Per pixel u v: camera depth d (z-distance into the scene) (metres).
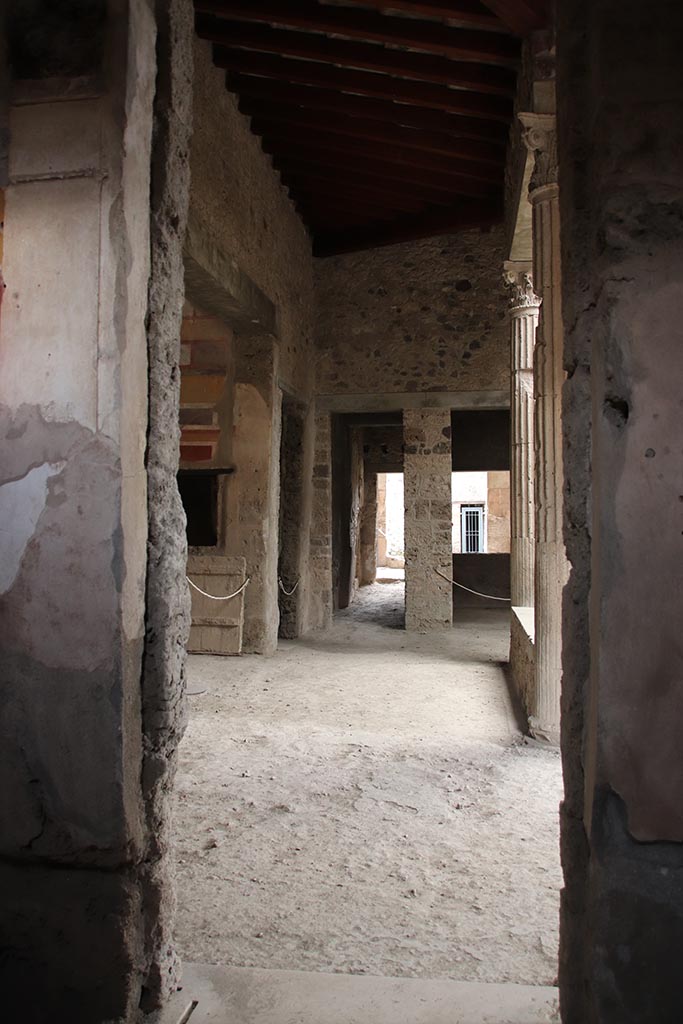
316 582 8.45
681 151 1.30
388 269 8.23
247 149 6.07
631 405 1.29
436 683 5.82
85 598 1.54
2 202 1.66
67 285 1.56
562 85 1.49
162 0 1.68
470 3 4.28
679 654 1.28
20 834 1.58
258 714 4.82
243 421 6.86
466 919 2.31
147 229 1.65
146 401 1.66
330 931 2.23
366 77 5.35
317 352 8.37
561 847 1.54
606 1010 1.30
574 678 1.50
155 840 1.65
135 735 1.59
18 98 1.59
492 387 8.00
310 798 3.34
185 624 1.76
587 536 1.48
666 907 1.28
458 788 3.48
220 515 6.90
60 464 1.55
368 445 12.66
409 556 8.32
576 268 1.46
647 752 1.29
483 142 6.03
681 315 1.29
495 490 17.75
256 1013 1.69
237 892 2.47
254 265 6.27
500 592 10.34
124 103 1.55
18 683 1.56
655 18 1.32
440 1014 1.70
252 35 5.04
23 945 1.60
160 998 1.65
